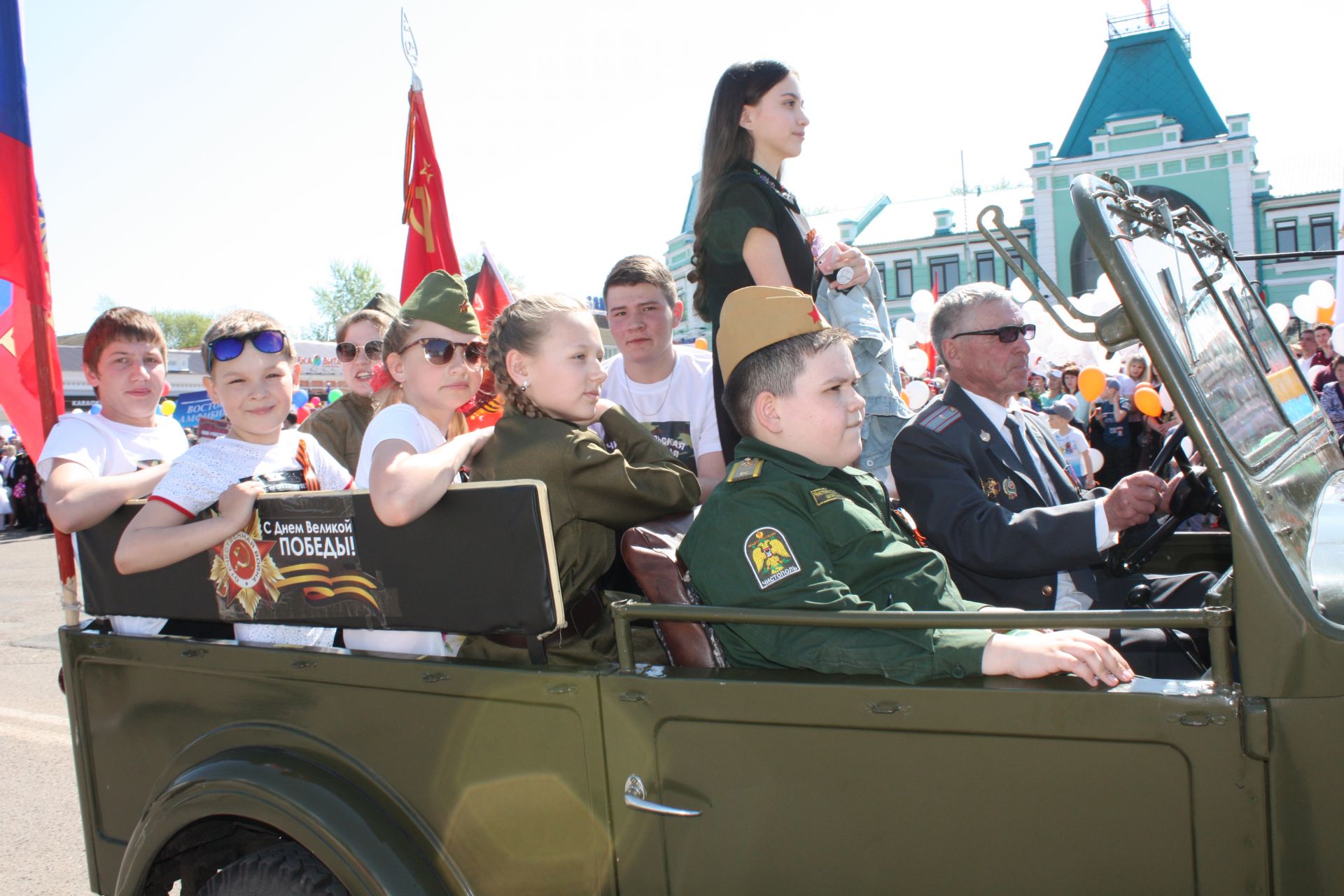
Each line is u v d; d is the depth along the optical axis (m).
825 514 1.73
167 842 1.90
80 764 2.16
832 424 1.81
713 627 1.79
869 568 1.71
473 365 2.46
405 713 1.68
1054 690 1.27
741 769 1.43
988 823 1.32
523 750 1.58
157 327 2.91
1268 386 1.84
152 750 2.03
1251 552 1.21
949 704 1.31
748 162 2.79
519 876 1.61
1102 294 8.42
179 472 2.13
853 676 1.43
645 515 2.00
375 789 1.71
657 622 1.75
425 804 1.68
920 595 1.71
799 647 1.54
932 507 2.28
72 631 2.17
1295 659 1.18
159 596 2.02
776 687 1.39
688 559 1.77
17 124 2.77
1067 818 1.28
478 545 1.59
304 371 16.78
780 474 1.76
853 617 1.42
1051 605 2.28
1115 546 2.28
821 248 2.78
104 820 2.13
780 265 2.63
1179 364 1.34
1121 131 32.78
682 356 3.40
